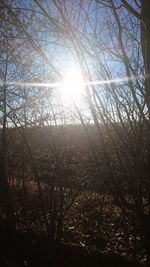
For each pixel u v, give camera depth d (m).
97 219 7.99
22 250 6.70
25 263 6.27
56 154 6.54
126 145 4.38
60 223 6.69
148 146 4.30
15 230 7.38
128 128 4.43
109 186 4.65
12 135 7.54
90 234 7.95
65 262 6.54
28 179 7.57
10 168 7.69
